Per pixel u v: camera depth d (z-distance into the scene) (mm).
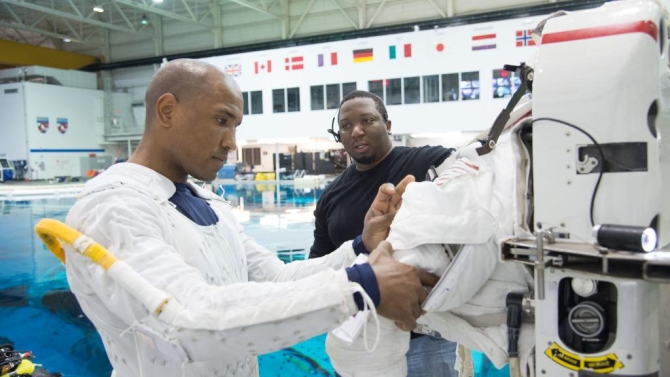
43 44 25297
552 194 1011
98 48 24781
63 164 22750
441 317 1270
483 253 1131
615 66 938
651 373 956
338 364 1397
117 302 1021
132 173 1269
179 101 1279
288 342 991
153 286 993
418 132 14641
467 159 1308
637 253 871
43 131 22062
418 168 2111
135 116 24203
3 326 4359
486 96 13898
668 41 1052
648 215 937
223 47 20312
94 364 3529
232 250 1449
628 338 927
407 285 1096
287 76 16062
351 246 1527
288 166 18781
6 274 6320
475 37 13797
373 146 2131
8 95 21875
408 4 16875
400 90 14727
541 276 939
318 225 2398
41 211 12461
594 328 956
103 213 1100
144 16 21266
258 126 16625
